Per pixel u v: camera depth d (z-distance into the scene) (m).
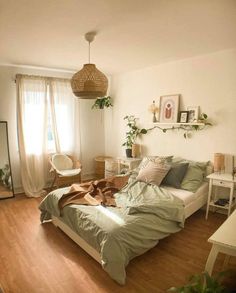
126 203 2.77
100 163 5.25
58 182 4.36
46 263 2.42
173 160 3.85
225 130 3.46
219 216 3.51
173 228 2.66
